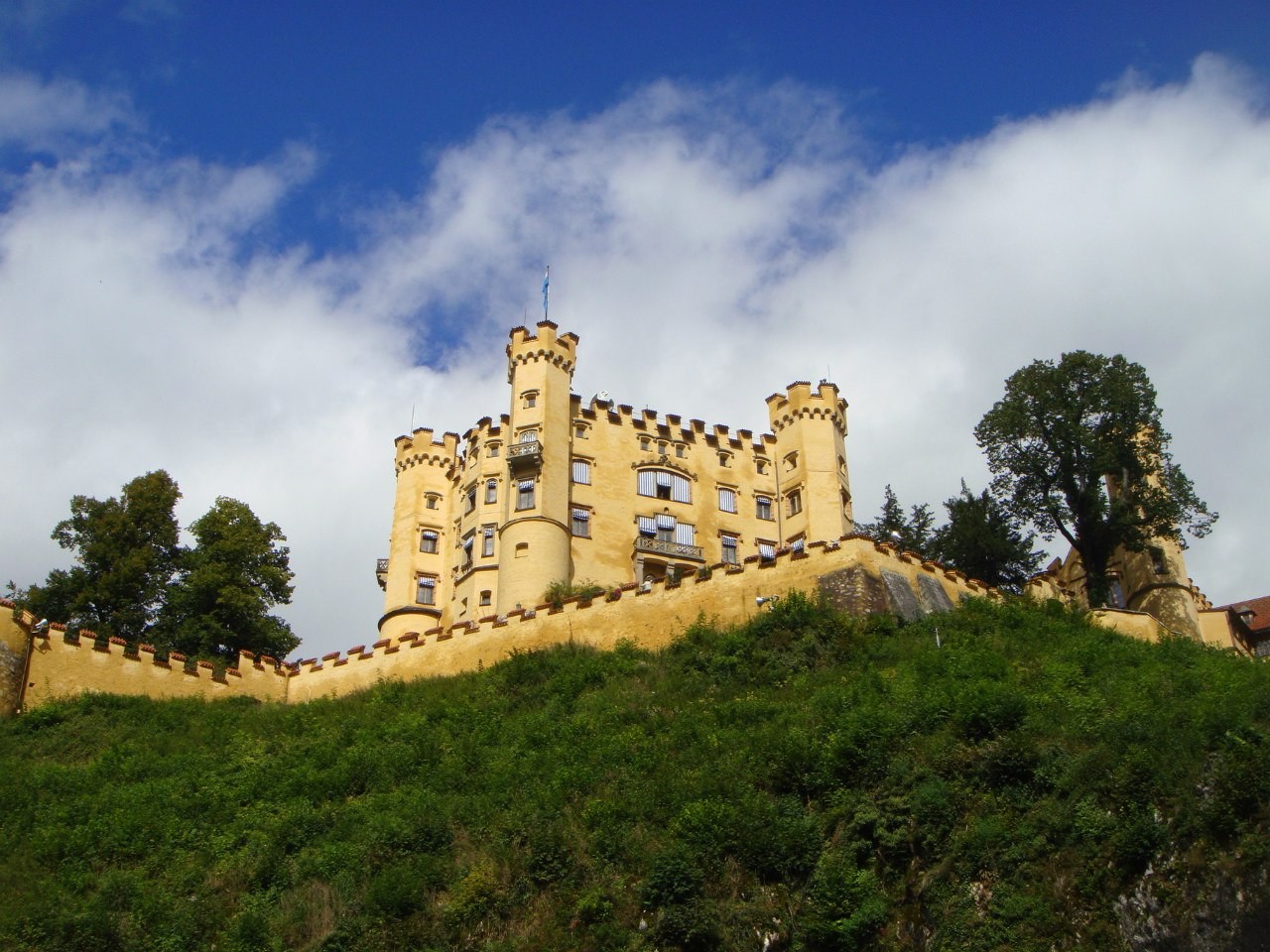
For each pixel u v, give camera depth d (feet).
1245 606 249.34
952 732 109.60
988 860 95.66
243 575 215.10
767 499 245.86
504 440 235.40
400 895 101.24
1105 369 215.31
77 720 154.40
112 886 106.11
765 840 99.81
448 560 244.22
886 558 164.76
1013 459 216.54
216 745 146.41
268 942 99.50
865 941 92.94
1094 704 111.96
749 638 151.64
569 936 96.78
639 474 237.45
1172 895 88.89
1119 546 221.66
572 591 200.34
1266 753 94.53
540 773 120.98
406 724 143.64
